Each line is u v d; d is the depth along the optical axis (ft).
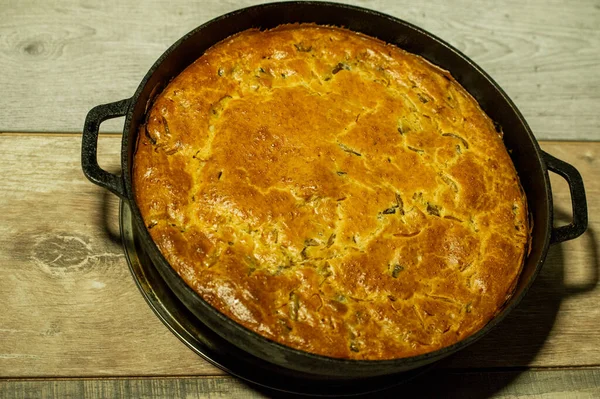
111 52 2.13
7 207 1.92
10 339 1.81
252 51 1.92
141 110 1.80
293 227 1.74
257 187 1.76
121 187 1.65
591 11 2.39
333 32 1.99
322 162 1.80
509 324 1.95
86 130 1.68
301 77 1.91
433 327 1.71
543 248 1.73
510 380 1.91
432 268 1.76
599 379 1.94
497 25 2.33
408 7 2.31
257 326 1.64
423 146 1.88
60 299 1.85
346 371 1.60
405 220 1.79
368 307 1.70
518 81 2.26
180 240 1.70
